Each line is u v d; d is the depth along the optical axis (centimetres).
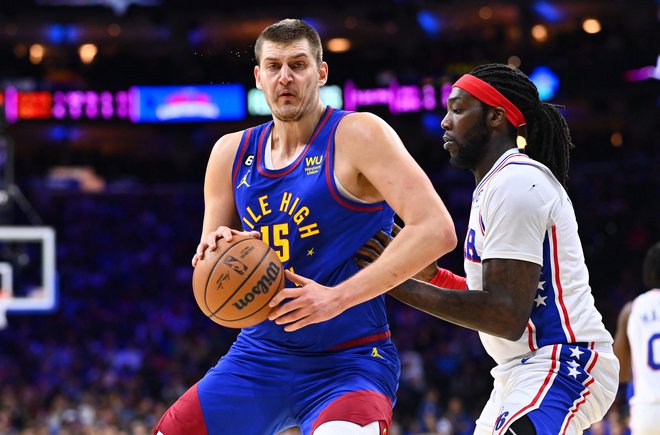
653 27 2262
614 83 2148
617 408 1304
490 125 336
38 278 1305
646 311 468
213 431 326
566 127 353
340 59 2339
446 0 2273
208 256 298
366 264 320
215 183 340
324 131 320
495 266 309
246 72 2238
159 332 2009
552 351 317
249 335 334
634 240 2091
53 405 1553
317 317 288
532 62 2278
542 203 314
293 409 325
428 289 311
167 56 2500
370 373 318
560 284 319
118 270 2325
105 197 2547
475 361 1722
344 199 314
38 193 2522
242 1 2338
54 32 2400
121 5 2322
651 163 2241
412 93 2147
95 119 2216
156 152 2634
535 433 302
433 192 304
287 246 319
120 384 1703
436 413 1476
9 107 2195
